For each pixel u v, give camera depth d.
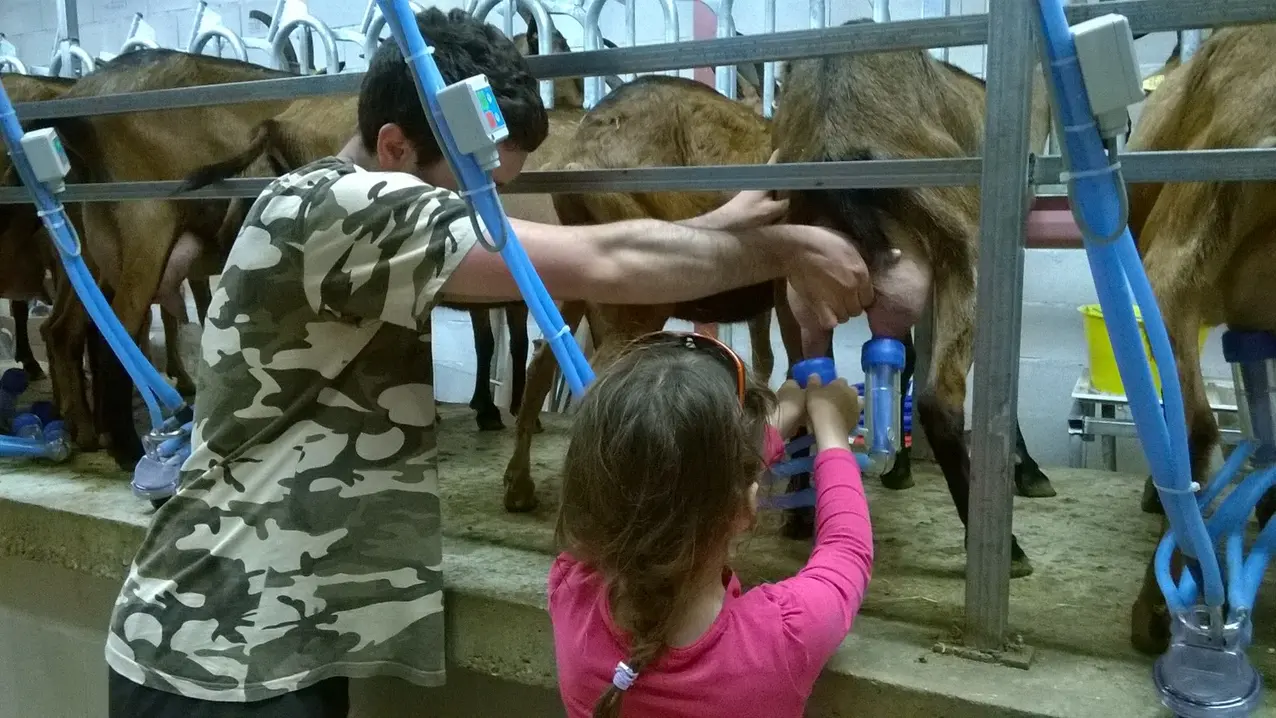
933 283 1.25
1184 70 1.29
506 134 0.84
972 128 1.35
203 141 2.06
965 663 0.98
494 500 1.75
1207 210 1.03
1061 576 1.28
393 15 0.81
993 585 0.98
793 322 1.58
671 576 0.74
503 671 1.18
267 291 1.00
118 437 1.92
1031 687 0.92
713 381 0.75
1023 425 2.71
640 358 0.79
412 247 0.92
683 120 1.56
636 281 0.99
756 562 1.32
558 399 2.93
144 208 2.02
